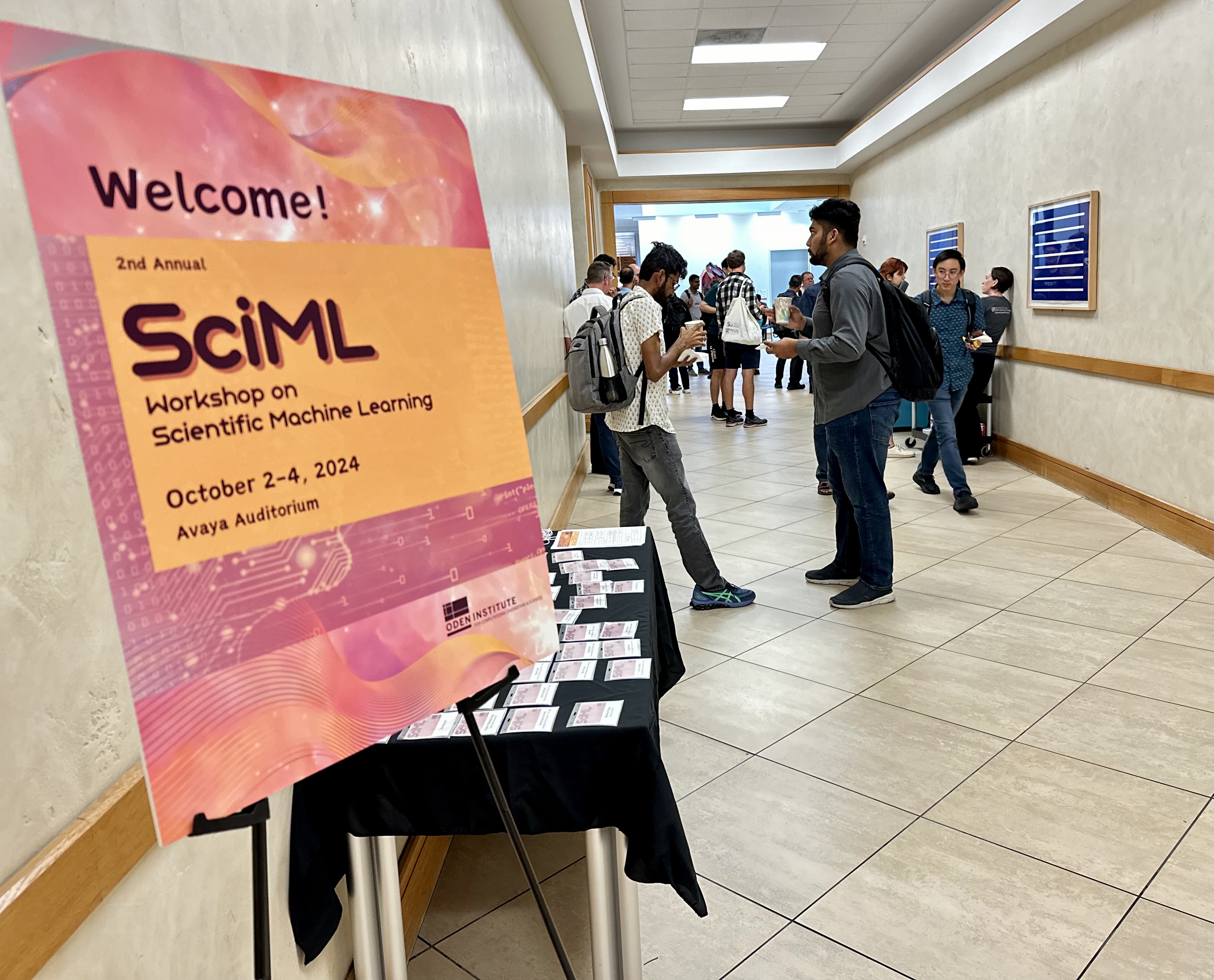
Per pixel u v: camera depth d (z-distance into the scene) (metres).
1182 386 4.21
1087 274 5.18
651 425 3.40
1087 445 5.30
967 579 3.88
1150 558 4.03
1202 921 1.77
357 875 1.49
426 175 1.02
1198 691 2.72
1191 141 4.15
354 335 0.92
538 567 1.10
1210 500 4.05
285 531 0.84
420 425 0.98
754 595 3.73
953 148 7.65
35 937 0.79
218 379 0.80
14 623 0.83
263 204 0.84
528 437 3.83
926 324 3.41
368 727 0.89
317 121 0.90
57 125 0.70
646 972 1.70
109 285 0.73
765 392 12.34
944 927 1.78
